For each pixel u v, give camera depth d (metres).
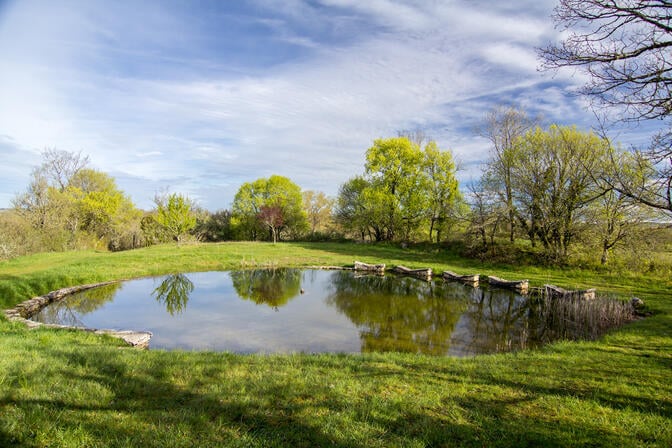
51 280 14.99
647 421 4.01
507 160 23.05
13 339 7.03
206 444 3.31
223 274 20.61
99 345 7.36
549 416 4.10
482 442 3.52
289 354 7.59
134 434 3.41
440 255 28.03
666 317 10.57
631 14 5.16
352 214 39.03
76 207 30.69
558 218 20.19
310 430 3.65
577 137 19.86
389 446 3.38
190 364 5.73
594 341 8.75
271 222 37.56
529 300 15.09
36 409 3.74
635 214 16.44
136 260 21.72
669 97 5.12
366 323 11.37
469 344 9.45
